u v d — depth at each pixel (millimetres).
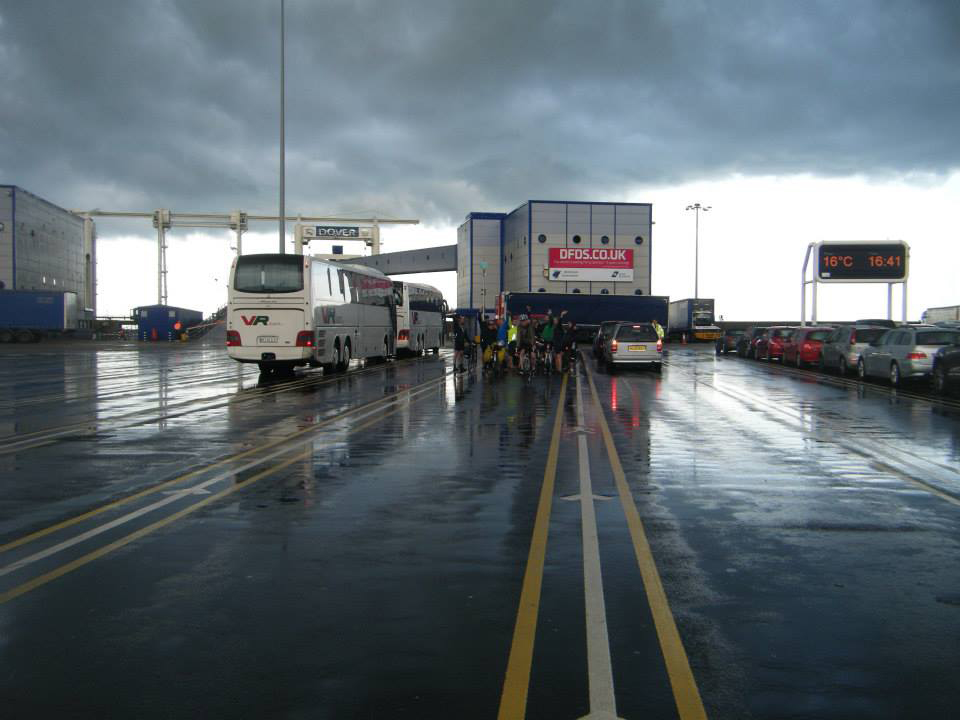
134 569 6066
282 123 38844
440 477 9719
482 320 31672
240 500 8453
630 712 3807
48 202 76000
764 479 9664
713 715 3785
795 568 6113
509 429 14117
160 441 12695
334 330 28578
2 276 67062
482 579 5812
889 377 23984
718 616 5078
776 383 25266
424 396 20406
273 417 15906
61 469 10258
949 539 6977
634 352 30688
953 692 4035
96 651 4535
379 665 4340
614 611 5160
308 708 3859
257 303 25812
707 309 75125
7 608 5234
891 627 4906
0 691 4047
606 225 66250
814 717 3777
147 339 72500
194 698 3965
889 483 9461
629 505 8234
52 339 71500
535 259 65750
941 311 59812
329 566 6129
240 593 5516
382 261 103938
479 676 4203
